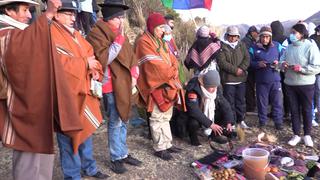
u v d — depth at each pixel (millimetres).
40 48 2822
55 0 3311
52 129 2848
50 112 2840
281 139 5508
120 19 4020
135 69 4211
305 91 5121
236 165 4359
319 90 6043
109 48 3836
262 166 4004
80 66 3322
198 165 4504
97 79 3637
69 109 2914
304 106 5184
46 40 2840
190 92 5023
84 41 3643
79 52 3443
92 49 3715
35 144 2863
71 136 3043
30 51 2805
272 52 5805
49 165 3205
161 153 4809
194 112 4988
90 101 3590
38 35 2836
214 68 5566
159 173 4430
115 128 4289
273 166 4336
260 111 5926
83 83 3365
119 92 4070
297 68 5035
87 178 4199
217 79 4945
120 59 4047
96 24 3951
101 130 5695
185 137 5449
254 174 4020
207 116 5145
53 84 2863
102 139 5395
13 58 2799
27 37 2824
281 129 5852
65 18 3408
